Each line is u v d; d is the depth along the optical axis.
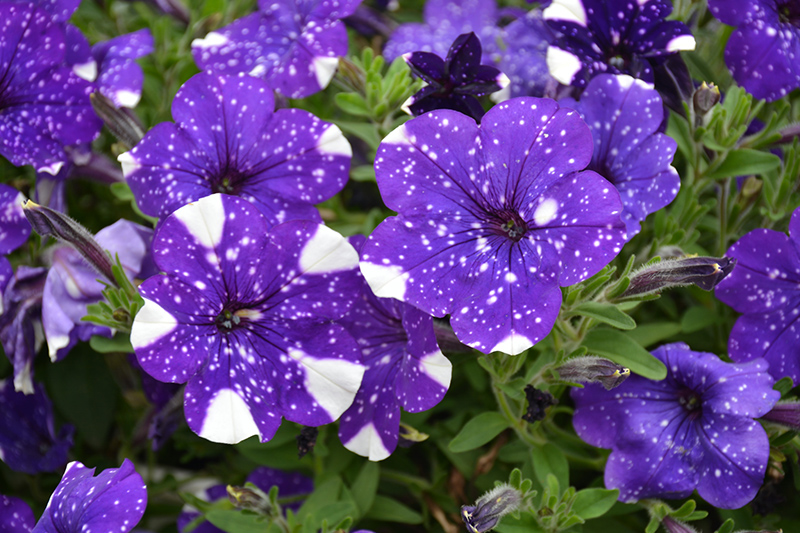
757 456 0.44
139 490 0.43
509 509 0.43
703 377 0.45
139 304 0.45
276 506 0.46
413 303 0.42
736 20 0.48
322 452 0.48
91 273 0.48
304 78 0.48
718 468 0.44
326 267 0.43
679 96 0.47
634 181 0.45
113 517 0.42
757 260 0.46
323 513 0.47
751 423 0.44
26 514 0.47
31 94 0.48
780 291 0.46
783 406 0.45
